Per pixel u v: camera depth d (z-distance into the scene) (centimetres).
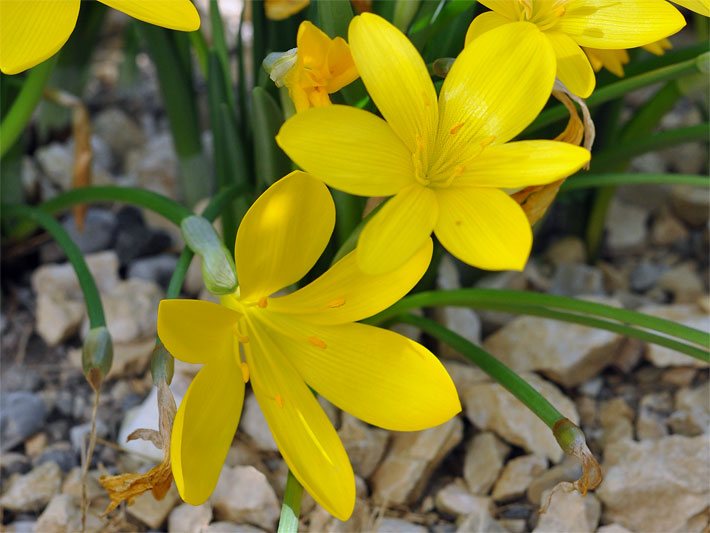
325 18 34
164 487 33
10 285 45
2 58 30
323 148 30
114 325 43
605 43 33
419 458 39
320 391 33
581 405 42
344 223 38
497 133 32
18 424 40
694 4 32
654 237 49
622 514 38
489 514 38
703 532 37
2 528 38
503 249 30
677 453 39
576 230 48
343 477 32
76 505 38
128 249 47
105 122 53
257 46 40
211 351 31
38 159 51
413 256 31
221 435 32
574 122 34
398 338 33
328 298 32
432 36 37
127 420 40
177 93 45
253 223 31
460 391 41
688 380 43
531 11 33
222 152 41
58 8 31
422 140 31
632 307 45
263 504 38
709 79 40
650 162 50
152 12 30
